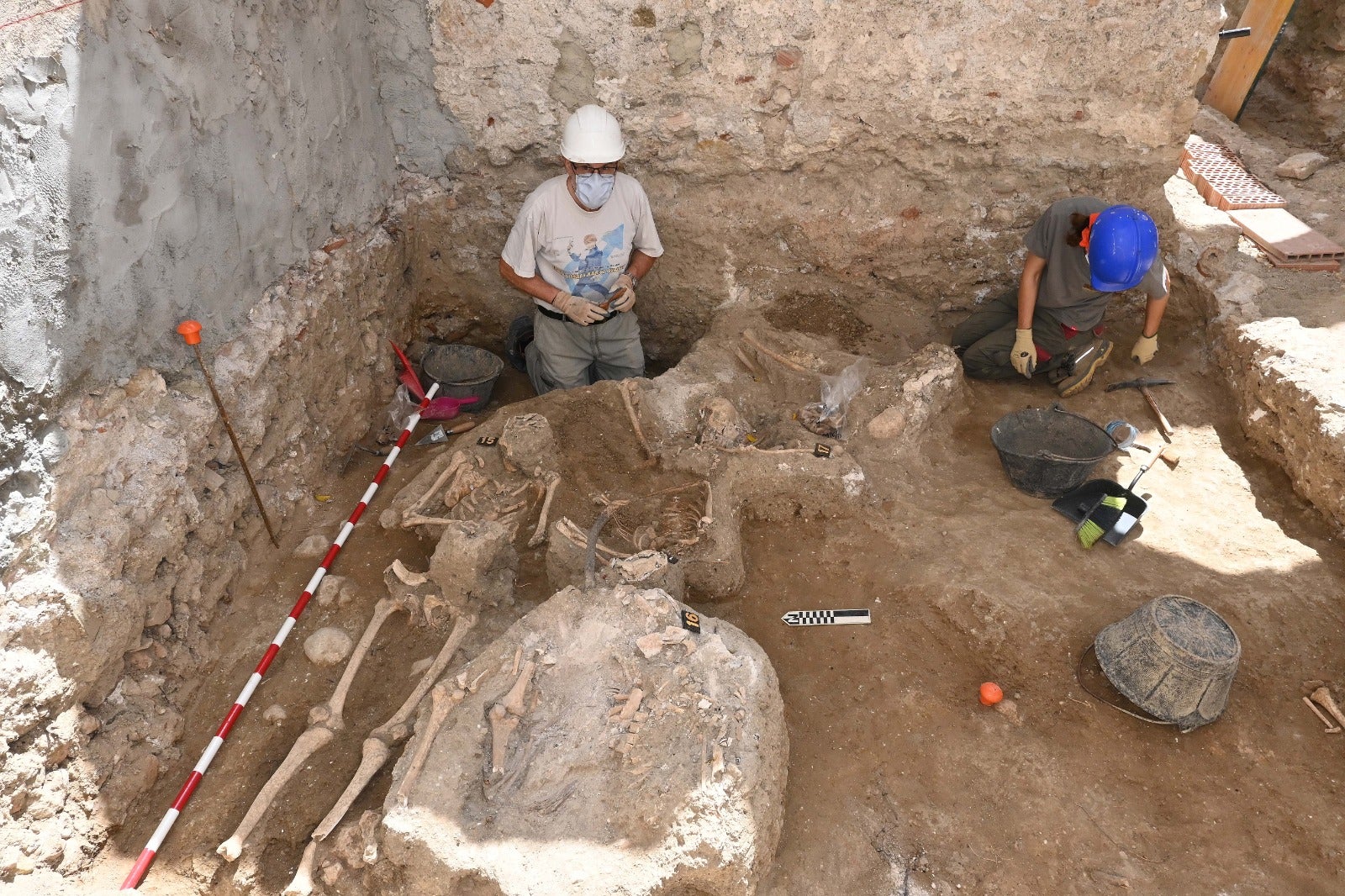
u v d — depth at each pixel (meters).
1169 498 4.12
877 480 4.16
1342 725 3.24
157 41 3.12
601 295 4.73
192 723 3.20
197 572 3.36
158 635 3.20
